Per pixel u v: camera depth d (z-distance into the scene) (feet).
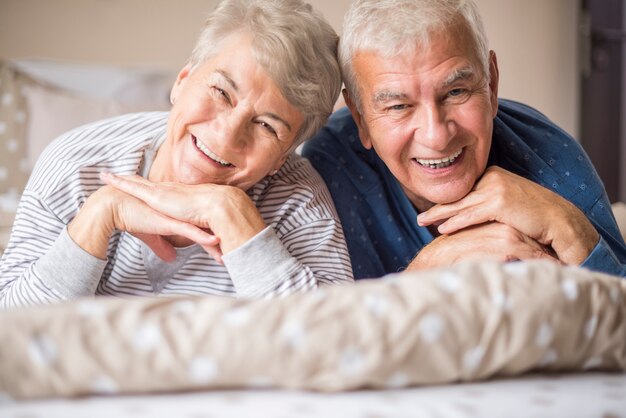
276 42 4.19
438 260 4.57
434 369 2.51
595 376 2.74
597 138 13.00
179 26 11.72
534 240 4.52
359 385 2.46
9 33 11.33
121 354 2.36
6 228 7.68
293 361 2.41
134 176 4.48
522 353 2.55
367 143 4.91
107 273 4.78
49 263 4.30
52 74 10.45
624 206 7.85
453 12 4.27
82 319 2.40
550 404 2.43
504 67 13.01
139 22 11.63
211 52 4.31
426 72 4.25
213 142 4.28
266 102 4.25
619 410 2.44
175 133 4.42
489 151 4.99
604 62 12.92
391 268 5.20
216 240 4.24
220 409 2.33
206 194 4.31
